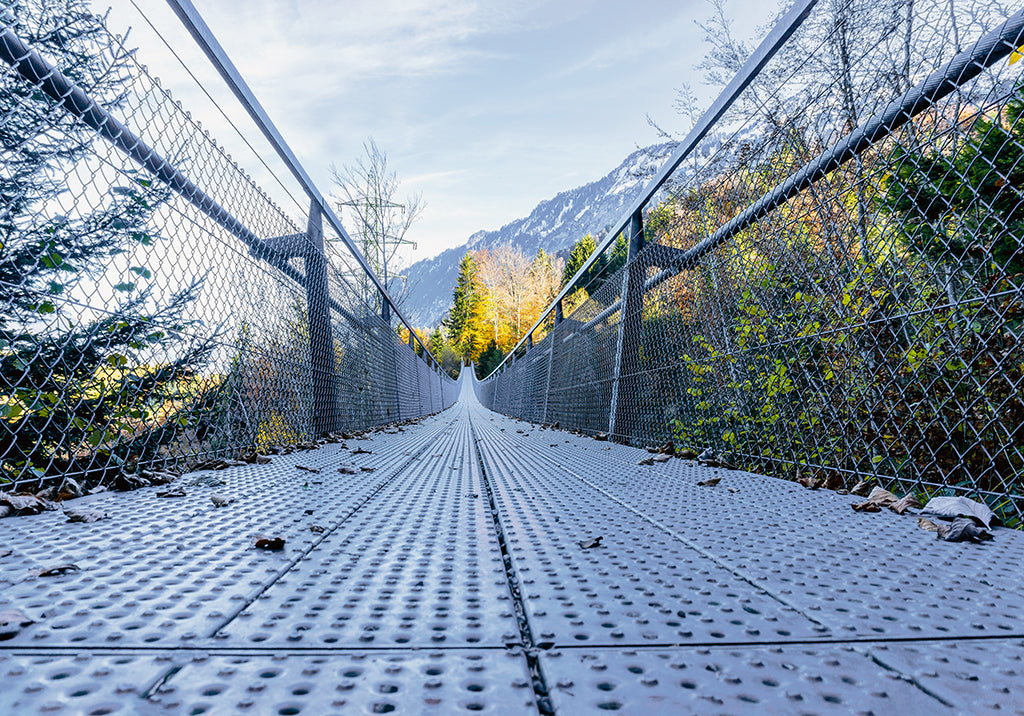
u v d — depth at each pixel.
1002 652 0.86
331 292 6.20
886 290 2.47
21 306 2.16
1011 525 1.92
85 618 0.96
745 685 0.74
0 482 2.17
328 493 2.54
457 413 22.70
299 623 0.97
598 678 0.76
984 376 2.16
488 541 1.67
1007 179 1.93
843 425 2.72
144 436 2.90
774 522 1.93
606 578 1.28
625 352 5.78
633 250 5.65
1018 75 1.87
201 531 1.72
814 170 2.83
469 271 78.50
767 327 3.33
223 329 3.50
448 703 0.68
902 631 0.94
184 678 0.74
